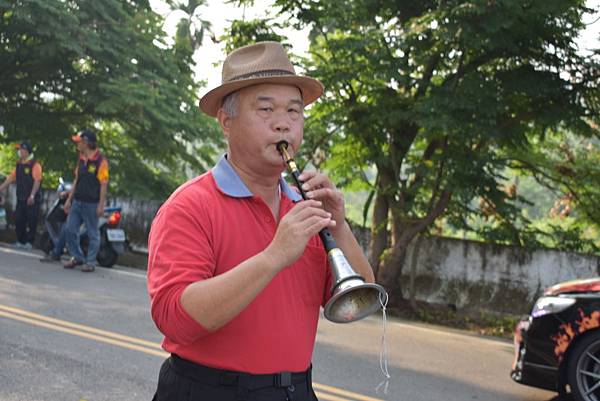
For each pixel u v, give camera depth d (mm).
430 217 9906
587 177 10781
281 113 1997
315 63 9906
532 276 9719
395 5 9586
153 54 17422
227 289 1717
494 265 9953
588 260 9438
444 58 9555
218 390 1933
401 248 10016
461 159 9203
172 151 18469
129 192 17703
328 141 10727
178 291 1798
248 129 1991
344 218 2125
